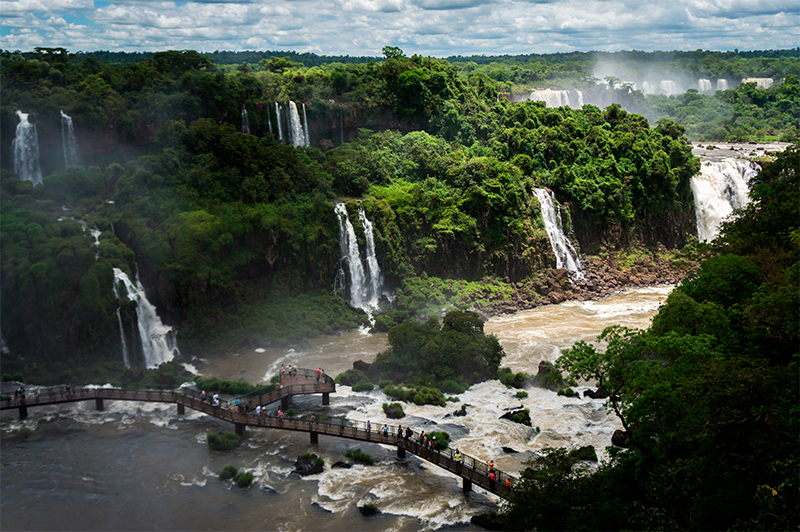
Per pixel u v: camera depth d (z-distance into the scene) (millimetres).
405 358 75500
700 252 66375
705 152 170500
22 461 56812
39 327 75688
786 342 45562
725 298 53781
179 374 76688
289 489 52938
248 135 105250
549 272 114062
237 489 52938
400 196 109750
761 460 34688
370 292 104625
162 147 98938
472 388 72938
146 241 84125
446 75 146625
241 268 92062
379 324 94125
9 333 75938
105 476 54594
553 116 143000
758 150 172375
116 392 67812
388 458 58312
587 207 123062
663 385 37219
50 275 75562
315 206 100438
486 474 51250
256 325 89250
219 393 70562
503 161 126750
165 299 84125
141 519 48656
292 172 104875
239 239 92625
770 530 30234
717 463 35500
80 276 77250
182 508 50125
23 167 92875
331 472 55594
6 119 90875
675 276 124062
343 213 101500
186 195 93000
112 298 77875
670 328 48688
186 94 106125
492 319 100562
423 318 96812
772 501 30703
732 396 36031
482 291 106188
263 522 48375
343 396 70875
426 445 55812
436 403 67750
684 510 35844
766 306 43125
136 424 64500
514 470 54031
